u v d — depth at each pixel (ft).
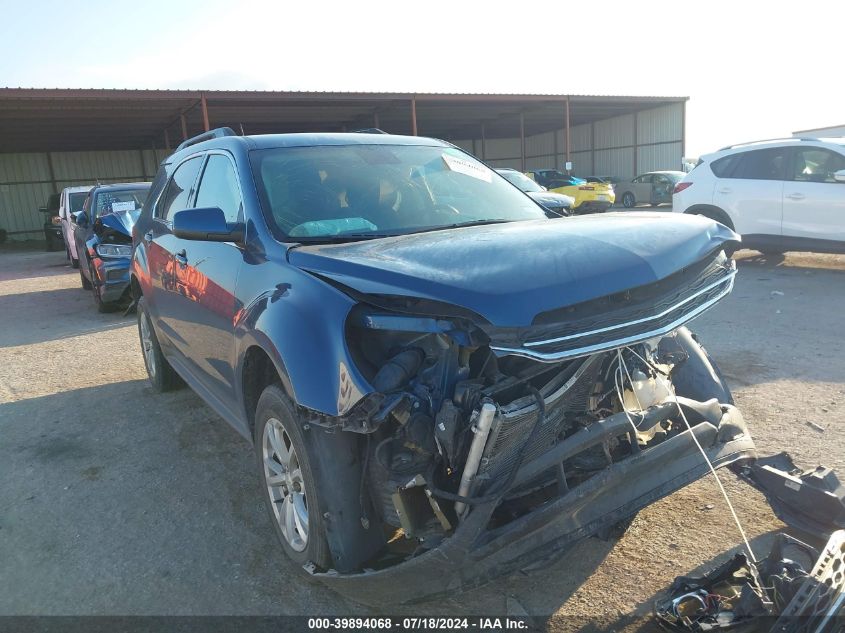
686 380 10.93
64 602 9.86
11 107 79.30
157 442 15.56
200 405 17.87
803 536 9.77
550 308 7.63
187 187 15.07
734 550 10.00
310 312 8.50
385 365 7.97
